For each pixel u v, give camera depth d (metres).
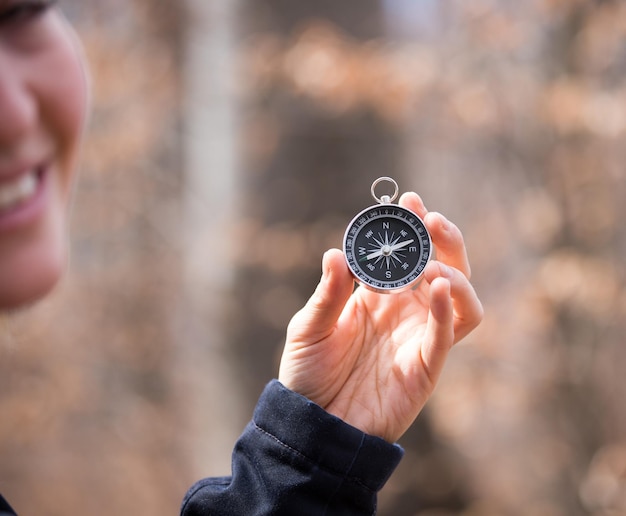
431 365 2.48
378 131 10.41
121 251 11.88
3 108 1.31
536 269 9.56
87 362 11.55
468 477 11.03
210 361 10.17
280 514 2.21
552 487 9.79
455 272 2.51
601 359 9.73
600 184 9.78
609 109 9.16
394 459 2.31
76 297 11.68
